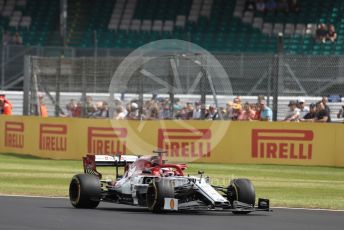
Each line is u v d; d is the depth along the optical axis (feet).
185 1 538.06
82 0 556.51
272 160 279.08
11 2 572.51
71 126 297.94
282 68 282.36
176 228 125.08
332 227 132.26
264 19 513.45
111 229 123.54
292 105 287.07
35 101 313.53
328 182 228.84
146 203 146.51
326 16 503.61
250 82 303.27
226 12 525.75
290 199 183.62
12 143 323.16
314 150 275.39
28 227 125.59
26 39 549.13
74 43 535.60
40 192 189.98
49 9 565.12
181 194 143.84
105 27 542.98
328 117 284.41
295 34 500.33
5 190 193.98
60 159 300.20
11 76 427.33
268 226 130.62
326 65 289.33
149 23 535.60
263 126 279.69
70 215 142.61
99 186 154.30
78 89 301.02
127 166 159.84
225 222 133.80
